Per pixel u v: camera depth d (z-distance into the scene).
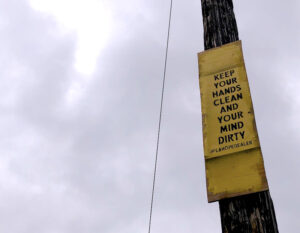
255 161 3.60
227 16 4.95
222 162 3.75
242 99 4.02
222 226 3.56
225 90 4.18
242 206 3.51
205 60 4.54
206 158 3.85
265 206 3.48
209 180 3.72
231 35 4.75
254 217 3.43
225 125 3.94
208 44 4.75
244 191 3.51
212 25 4.87
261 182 3.48
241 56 4.34
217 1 5.11
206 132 3.99
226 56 4.43
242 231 3.40
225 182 3.64
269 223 3.38
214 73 4.37
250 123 3.83
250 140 3.73
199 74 4.46
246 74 4.18
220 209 3.65
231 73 4.27
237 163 3.68
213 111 4.09
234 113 3.96
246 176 3.58
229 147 3.79
